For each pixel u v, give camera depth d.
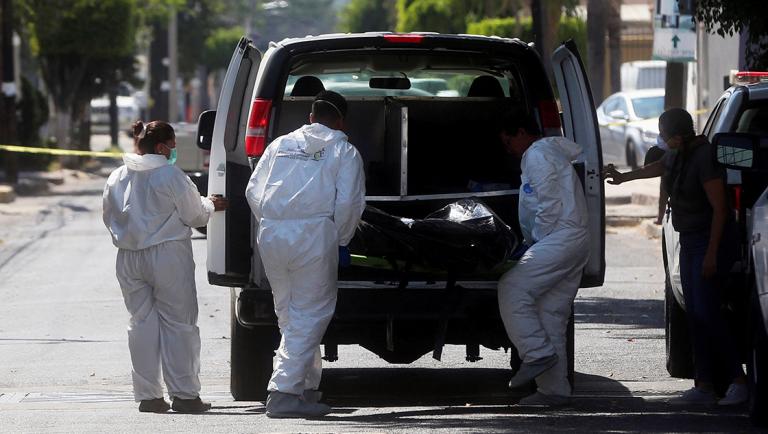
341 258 28.45
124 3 140.00
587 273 30.47
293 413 28.61
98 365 39.03
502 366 38.84
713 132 33.31
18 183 110.56
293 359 28.48
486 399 33.19
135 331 30.44
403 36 30.17
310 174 28.23
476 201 29.88
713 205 29.38
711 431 26.25
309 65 35.06
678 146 29.98
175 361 30.33
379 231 28.56
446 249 28.42
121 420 29.16
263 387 32.03
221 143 29.78
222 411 30.47
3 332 45.44
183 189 29.62
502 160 34.62
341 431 26.36
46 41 137.62
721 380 31.75
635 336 42.53
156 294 30.28
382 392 34.41
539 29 72.19
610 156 105.56
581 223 29.48
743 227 30.47
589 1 108.25
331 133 28.53
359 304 29.11
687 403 30.61
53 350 41.75
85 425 28.39
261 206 28.50
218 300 51.66
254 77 30.39
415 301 29.16
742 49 69.88
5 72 110.75
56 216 89.44
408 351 30.98
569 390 30.36
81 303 51.78
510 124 29.88
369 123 34.00
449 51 30.80
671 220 31.50
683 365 34.88
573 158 29.70
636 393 33.06
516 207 31.72
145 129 29.92
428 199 31.45
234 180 29.73
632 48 173.00
